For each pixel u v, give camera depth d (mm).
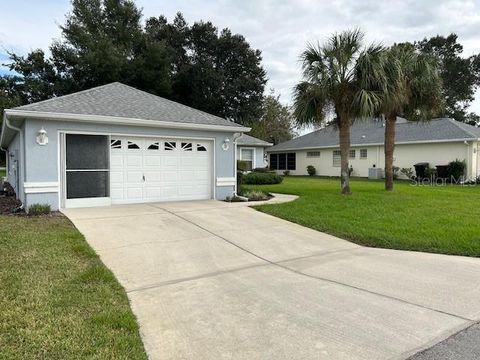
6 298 3719
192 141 11617
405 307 3760
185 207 10062
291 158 30578
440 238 6621
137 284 4426
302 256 5836
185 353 2838
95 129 9805
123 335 3035
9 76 29516
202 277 4734
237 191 12969
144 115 10680
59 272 4570
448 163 20328
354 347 2941
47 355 2705
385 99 10805
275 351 2875
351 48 10859
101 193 10086
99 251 5758
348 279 4680
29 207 8797
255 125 38812
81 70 28047
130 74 27906
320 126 12555
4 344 2846
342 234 7230
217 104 30828
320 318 3486
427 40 45625
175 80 30312
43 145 9047
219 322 3396
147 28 32594
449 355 2832
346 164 12305
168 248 6062
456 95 44625
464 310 3691
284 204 10320
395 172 23094
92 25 30125
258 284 4480
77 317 3340
